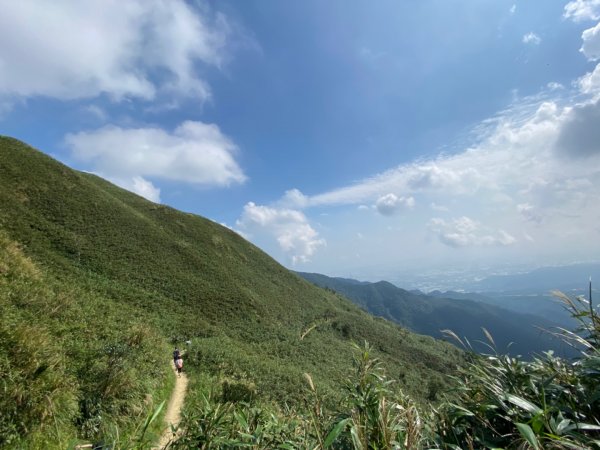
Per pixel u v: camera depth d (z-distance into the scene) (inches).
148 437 101.6
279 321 2220.7
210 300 2004.2
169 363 655.8
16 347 321.1
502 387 83.0
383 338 2901.1
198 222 3206.2
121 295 1440.7
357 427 67.5
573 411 70.0
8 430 250.2
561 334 88.0
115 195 3002.0
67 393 315.9
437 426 80.4
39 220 1733.5
